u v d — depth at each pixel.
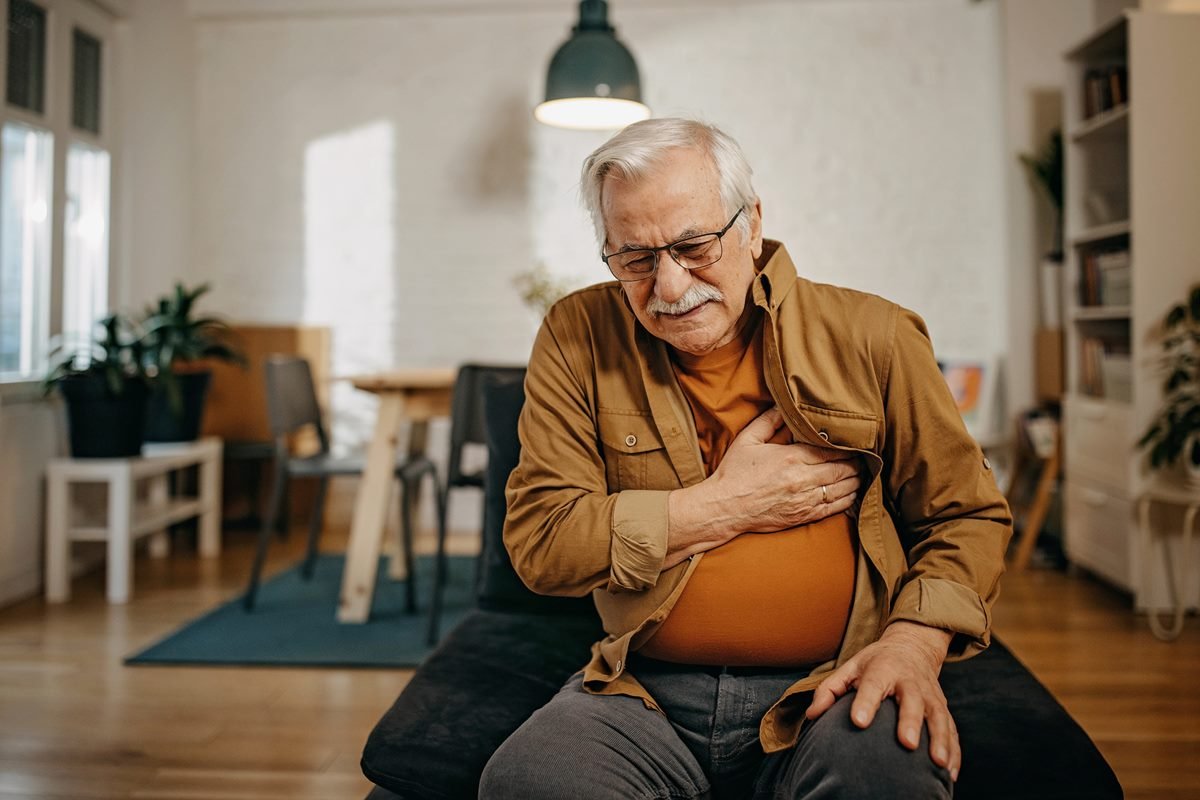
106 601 3.38
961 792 1.07
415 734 1.26
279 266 4.76
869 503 1.21
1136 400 3.09
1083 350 3.62
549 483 1.25
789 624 1.18
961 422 1.19
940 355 4.55
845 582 1.20
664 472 1.25
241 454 4.45
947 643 1.11
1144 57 3.05
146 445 4.02
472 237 4.69
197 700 2.41
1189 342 3.04
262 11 4.64
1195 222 3.05
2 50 3.39
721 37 4.58
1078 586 3.51
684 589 1.19
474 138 4.69
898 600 1.15
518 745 1.12
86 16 4.02
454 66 4.68
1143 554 3.08
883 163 4.55
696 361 1.25
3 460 3.34
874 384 1.20
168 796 1.87
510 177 4.67
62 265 3.80
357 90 4.72
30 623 3.09
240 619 3.12
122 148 4.31
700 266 1.14
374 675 2.61
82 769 2.00
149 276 4.53
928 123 4.54
